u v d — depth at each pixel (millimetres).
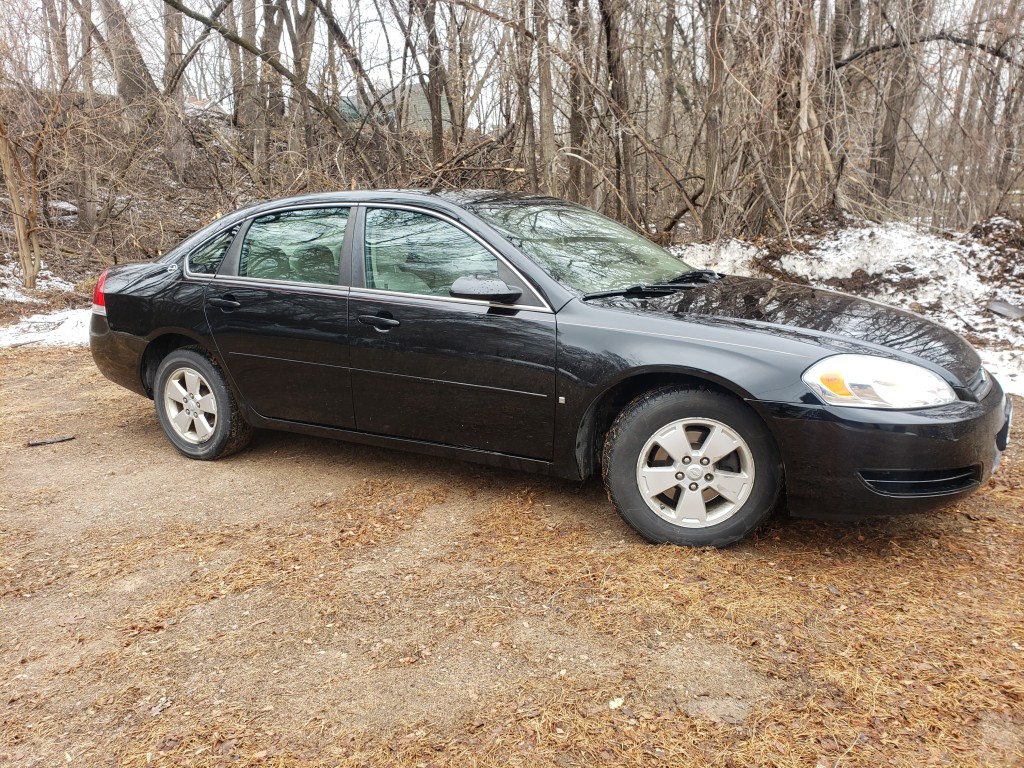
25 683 2383
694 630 2520
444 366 3457
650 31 10523
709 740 2014
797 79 8047
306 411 3979
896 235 8227
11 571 3123
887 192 10789
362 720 2146
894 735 2004
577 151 9688
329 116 10320
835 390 2756
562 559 3051
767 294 3520
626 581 2844
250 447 4629
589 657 2396
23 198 10969
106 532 3477
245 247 4168
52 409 5574
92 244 10984
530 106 9961
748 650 2402
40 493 3969
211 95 12086
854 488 2773
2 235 11219
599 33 9070
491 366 3336
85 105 10398
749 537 3176
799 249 8344
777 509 3438
